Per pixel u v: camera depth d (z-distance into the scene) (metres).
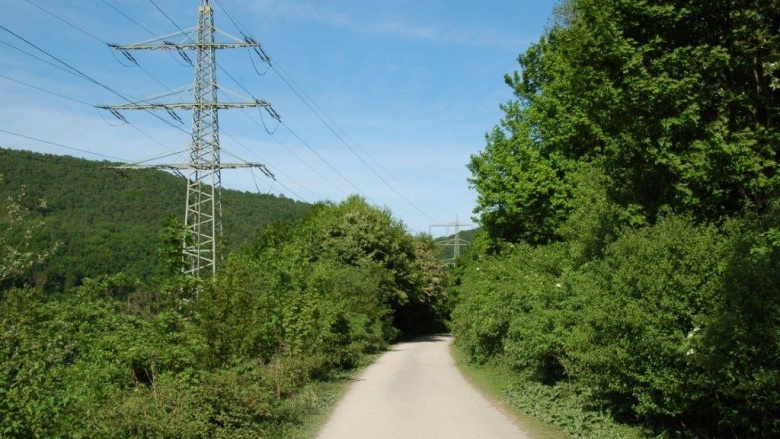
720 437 9.23
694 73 11.43
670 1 11.80
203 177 28.47
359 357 27.42
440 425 11.82
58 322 9.72
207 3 28.89
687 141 11.73
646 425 10.52
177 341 10.55
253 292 15.14
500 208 28.91
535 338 14.59
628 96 11.52
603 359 9.70
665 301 8.75
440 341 57.12
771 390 7.76
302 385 16.61
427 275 67.44
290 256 23.92
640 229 11.16
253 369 12.31
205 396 9.29
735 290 8.20
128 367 9.94
